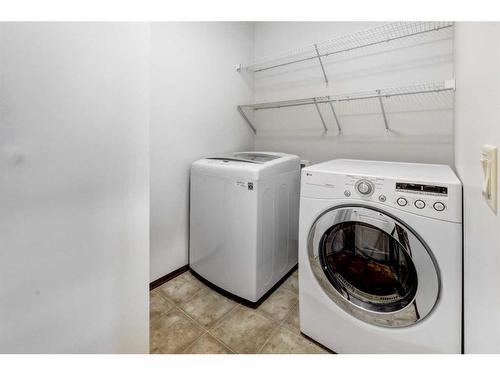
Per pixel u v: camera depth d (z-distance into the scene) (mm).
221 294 1809
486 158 605
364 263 1250
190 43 1926
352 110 2039
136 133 768
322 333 1320
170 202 1911
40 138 562
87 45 637
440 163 1720
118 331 763
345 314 1228
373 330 1151
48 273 595
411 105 1798
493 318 578
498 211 525
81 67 627
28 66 536
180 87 1884
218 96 2201
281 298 1762
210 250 1834
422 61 1715
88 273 676
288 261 1971
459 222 939
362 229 1226
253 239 1586
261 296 1691
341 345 1257
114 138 711
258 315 1590
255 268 1603
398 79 1808
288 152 2412
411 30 1715
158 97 1752
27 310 566
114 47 696
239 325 1502
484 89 642
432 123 1733
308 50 2188
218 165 1724
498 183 521
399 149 1863
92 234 677
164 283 1935
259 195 1575
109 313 735
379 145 1941
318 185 1250
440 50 1652
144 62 778
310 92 2227
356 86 1988
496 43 542
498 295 536
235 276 1699
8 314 539
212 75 2127
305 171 1294
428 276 1001
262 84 2525
